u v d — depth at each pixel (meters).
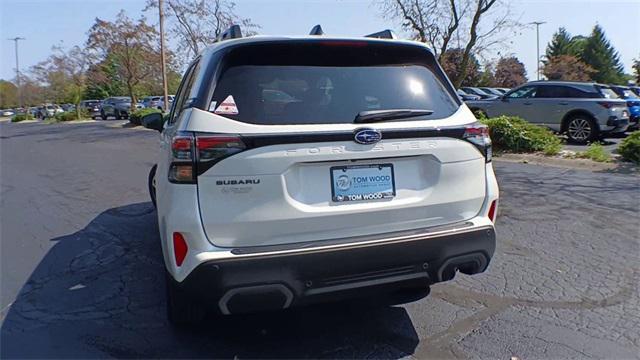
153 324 3.31
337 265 2.57
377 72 2.95
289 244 2.55
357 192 2.68
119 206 6.92
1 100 76.12
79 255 4.79
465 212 2.98
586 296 3.65
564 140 12.90
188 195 2.46
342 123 2.65
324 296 2.62
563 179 7.87
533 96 13.39
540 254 4.53
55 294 3.85
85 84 40.88
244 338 3.12
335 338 3.12
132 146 15.95
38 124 38.56
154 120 4.73
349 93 2.80
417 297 3.68
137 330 3.23
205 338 3.12
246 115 2.55
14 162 12.82
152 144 16.31
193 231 2.45
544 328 3.19
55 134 23.73
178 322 3.14
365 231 2.71
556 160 9.65
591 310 3.43
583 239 4.92
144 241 5.21
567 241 4.87
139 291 3.88
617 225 5.36
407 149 2.75
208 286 2.43
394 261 2.69
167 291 3.09
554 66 50.34
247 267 2.44
